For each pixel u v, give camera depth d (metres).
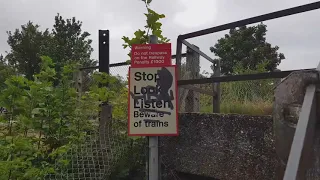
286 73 2.21
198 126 2.73
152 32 3.21
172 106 2.64
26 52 31.62
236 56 18.17
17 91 3.32
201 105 5.41
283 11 2.22
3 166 2.46
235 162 2.45
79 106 3.71
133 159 3.17
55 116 3.45
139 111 2.67
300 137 1.39
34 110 3.30
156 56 2.72
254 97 5.43
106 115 3.51
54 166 2.88
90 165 2.92
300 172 1.43
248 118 2.40
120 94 3.97
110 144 3.18
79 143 3.10
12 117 3.35
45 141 3.35
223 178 2.51
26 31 33.25
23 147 2.83
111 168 2.96
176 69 2.69
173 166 2.87
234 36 18.83
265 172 2.27
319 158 1.54
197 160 2.71
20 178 2.60
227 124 2.53
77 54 28.06
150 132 2.64
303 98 1.66
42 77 3.68
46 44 28.86
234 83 5.87
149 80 2.70
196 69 4.49
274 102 1.87
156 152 2.71
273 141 2.23
